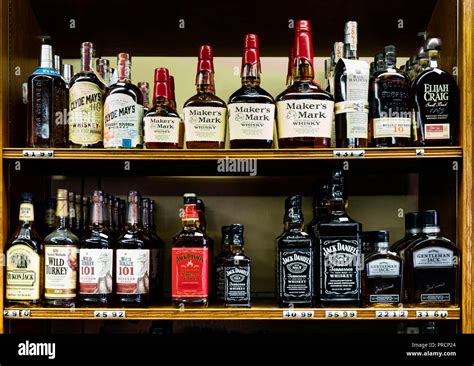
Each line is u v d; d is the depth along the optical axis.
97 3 2.13
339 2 2.14
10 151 1.93
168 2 2.12
